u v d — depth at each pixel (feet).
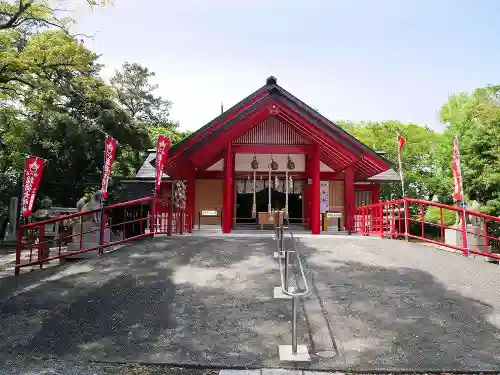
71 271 24.26
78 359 14.85
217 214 52.34
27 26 63.36
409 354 14.87
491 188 72.18
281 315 18.03
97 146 78.74
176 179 53.78
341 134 42.98
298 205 52.60
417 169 111.86
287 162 48.39
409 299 19.89
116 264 25.31
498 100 84.48
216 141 40.14
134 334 16.65
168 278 22.72
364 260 26.48
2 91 63.26
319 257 27.14
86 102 81.05
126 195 76.07
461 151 76.43
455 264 25.67
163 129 126.82
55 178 79.66
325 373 13.65
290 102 41.14
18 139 74.23
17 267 25.03
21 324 17.80
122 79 143.33
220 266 24.88
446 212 82.58
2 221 73.67
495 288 21.45
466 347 15.42
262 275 23.21
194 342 15.89
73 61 61.41
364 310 18.57
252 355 14.84
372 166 46.52
